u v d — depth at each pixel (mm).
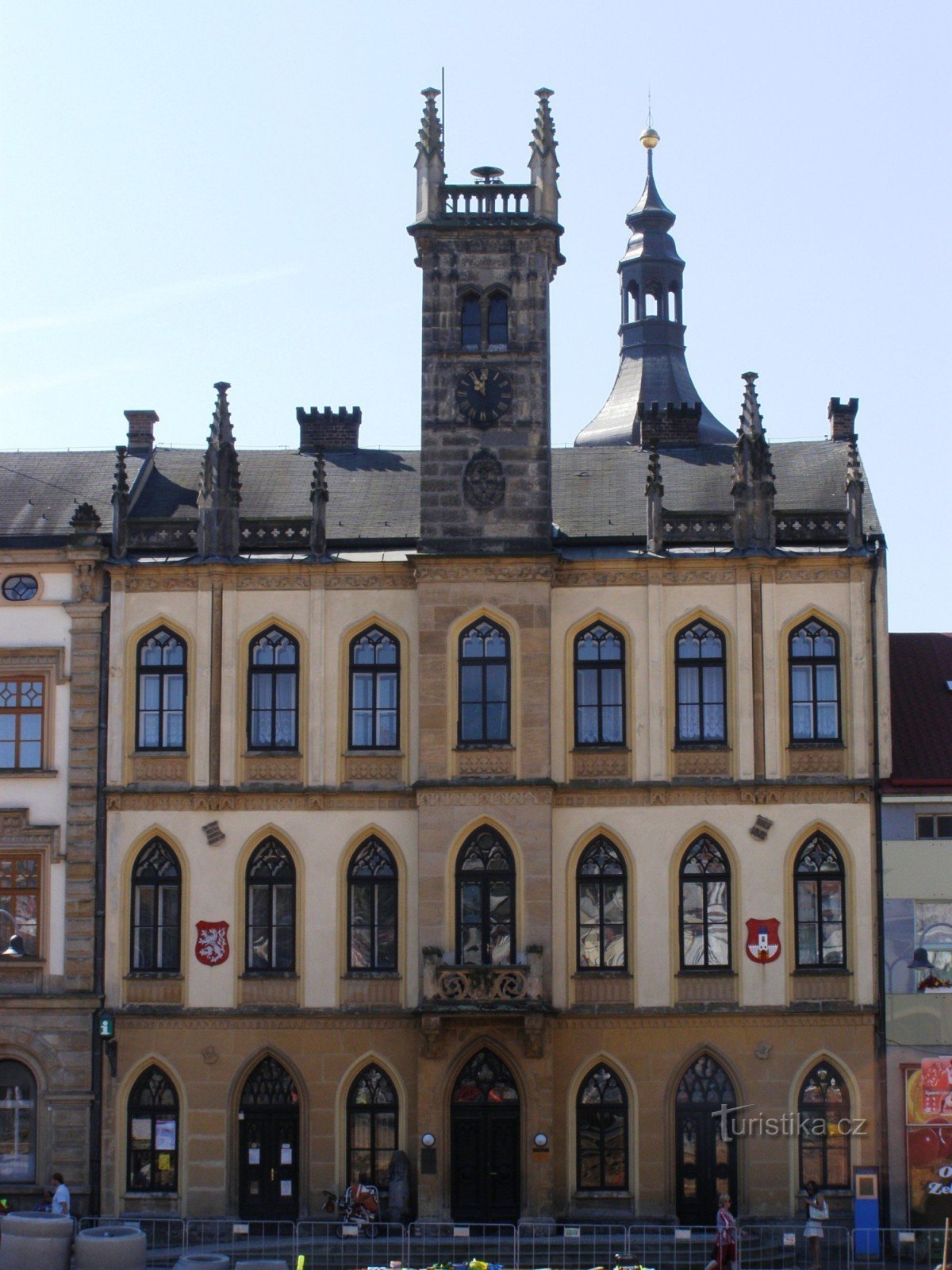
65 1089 57000
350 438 66500
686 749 57375
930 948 56438
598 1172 56281
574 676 57969
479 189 59062
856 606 57531
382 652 58406
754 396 59062
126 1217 55938
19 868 58312
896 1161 55625
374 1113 56844
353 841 57625
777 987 56469
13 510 62188
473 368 58438
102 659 58656
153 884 57969
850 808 56938
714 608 57812
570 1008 56656
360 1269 51625
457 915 56625
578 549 59469
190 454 66062
